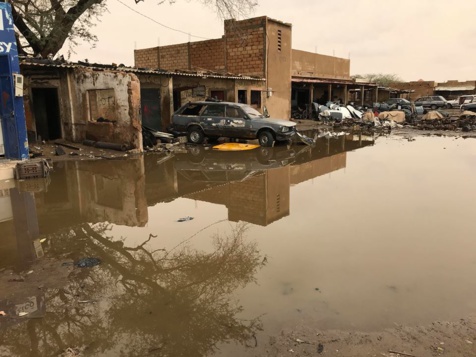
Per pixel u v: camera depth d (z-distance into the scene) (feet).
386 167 35.60
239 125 50.01
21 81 32.81
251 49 78.43
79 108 49.90
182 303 12.07
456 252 15.90
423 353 9.55
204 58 86.58
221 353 9.64
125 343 10.09
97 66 49.75
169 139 51.19
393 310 11.51
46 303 12.05
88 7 57.31
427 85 168.35
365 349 9.71
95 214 21.91
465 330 10.48
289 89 86.94
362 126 80.59
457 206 22.63
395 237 17.72
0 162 32.30
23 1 50.80
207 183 29.89
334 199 24.71
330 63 121.08
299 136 51.62
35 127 51.24
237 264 14.93
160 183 29.89
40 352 9.73
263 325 10.82
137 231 19.01
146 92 59.06
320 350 9.69
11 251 16.40
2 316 11.28
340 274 13.96
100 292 12.79
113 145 45.78
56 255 15.96
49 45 56.75
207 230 19.11
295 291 12.73
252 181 30.45
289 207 23.04
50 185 28.91
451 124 77.25
